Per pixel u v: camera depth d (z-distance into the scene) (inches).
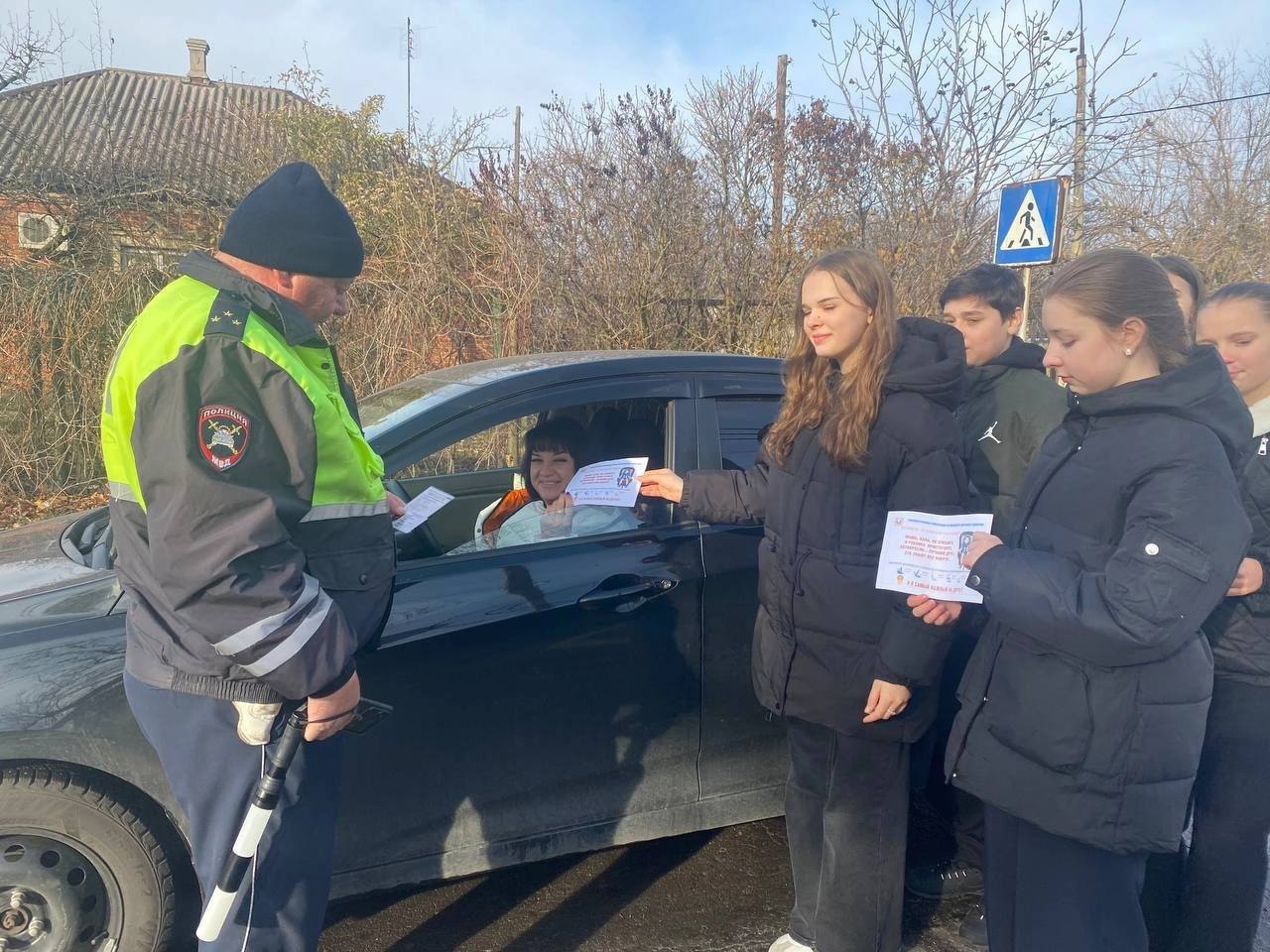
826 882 88.6
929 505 78.0
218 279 66.7
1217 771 83.4
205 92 708.0
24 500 287.7
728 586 109.7
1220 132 527.8
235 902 67.6
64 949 82.6
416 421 101.9
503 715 98.6
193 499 59.6
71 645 83.9
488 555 101.1
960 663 106.9
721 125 345.7
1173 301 65.2
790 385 87.6
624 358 115.1
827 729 89.4
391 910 107.0
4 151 538.9
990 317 106.6
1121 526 64.7
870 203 344.8
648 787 107.8
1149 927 94.2
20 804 80.3
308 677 62.8
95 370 297.9
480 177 345.4
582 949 101.1
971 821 109.5
